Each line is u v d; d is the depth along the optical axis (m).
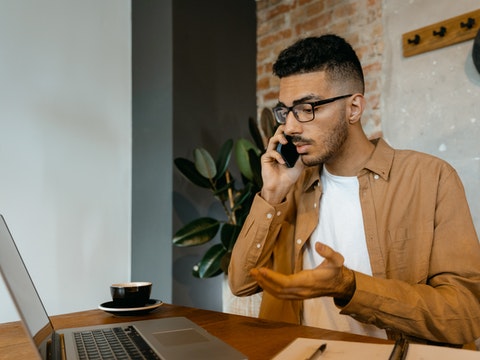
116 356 0.71
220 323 1.02
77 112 2.33
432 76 1.97
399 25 2.10
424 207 1.15
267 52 2.73
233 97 2.62
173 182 2.26
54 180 2.21
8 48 2.12
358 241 1.24
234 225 2.02
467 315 0.95
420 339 1.01
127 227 2.48
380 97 2.16
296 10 2.57
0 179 2.04
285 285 0.75
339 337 0.87
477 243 1.07
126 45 2.59
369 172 1.24
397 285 0.95
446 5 1.94
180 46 2.37
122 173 2.49
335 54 1.13
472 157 1.83
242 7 2.73
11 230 2.06
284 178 1.21
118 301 1.16
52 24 2.28
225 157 2.13
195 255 2.33
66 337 0.85
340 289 0.89
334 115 1.14
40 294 2.12
